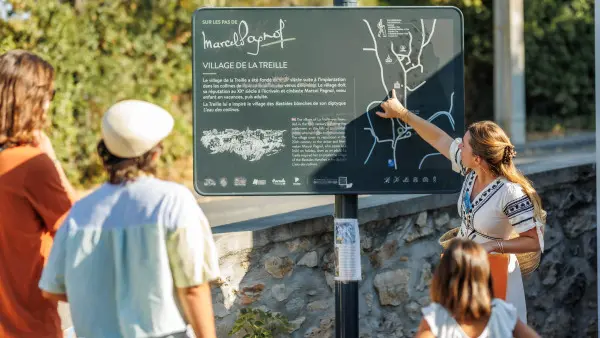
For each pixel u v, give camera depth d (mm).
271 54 4371
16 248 3414
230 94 4375
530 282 6328
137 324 3107
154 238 3107
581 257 6824
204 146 4371
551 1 17844
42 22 9570
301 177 4410
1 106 3414
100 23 10320
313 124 4398
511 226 4238
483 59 17047
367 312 5320
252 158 4395
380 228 5359
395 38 4402
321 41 4379
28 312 3434
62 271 3178
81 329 3150
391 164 4434
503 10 15406
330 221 5145
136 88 10656
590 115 18484
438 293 3285
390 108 4371
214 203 7875
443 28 4414
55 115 9766
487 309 3246
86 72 10109
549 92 17906
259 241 4781
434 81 4426
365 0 15156
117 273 3129
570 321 6742
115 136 3150
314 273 5098
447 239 4621
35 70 3459
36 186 3387
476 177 4328
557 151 14141
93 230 3141
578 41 18172
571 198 6688
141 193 3162
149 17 10828
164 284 3107
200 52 4352
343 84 4398
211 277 3188
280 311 4930
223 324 4695
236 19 4355
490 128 4199
